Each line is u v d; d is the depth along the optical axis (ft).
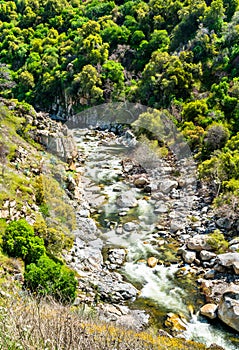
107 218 38.55
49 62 204.54
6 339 17.19
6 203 55.72
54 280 42.83
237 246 63.26
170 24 200.75
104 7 240.73
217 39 154.51
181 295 53.06
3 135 75.00
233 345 44.60
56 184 40.91
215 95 117.91
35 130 82.02
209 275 57.00
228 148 91.71
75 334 18.70
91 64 183.21
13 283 40.01
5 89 212.64
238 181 76.84
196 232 67.41
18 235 49.03
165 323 47.32
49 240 50.57
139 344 24.54
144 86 147.23
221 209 71.72
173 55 155.84
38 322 18.72
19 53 228.84
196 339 45.06
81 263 52.13
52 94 196.13
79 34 211.20
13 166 67.97
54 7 257.55
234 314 46.93
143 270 56.75
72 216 40.29
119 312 47.26
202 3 171.73
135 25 209.77
